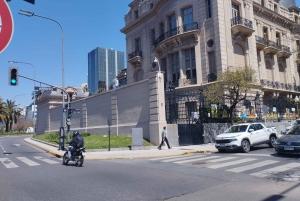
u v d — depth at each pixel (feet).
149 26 115.34
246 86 66.39
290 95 112.88
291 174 26.78
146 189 22.62
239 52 90.94
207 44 87.30
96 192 22.15
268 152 47.29
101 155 51.83
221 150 53.21
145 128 66.28
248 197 19.13
